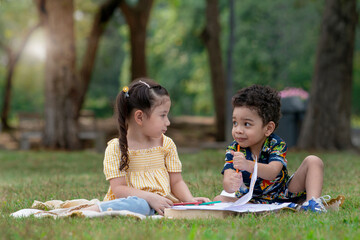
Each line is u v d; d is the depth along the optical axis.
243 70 27.72
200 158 9.32
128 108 3.54
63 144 13.34
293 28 27.31
